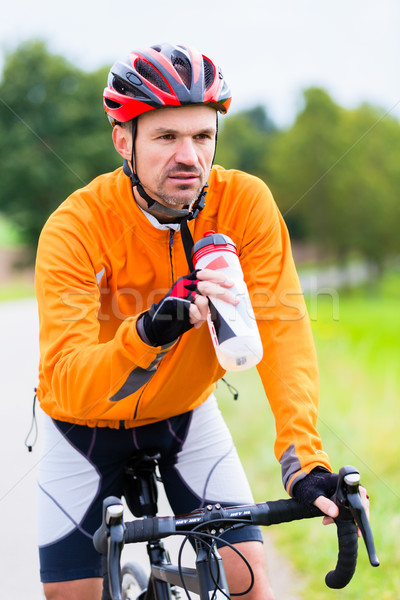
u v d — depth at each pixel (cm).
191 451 303
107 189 277
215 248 234
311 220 3672
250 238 285
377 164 3634
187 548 449
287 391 254
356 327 1544
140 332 216
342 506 209
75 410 239
